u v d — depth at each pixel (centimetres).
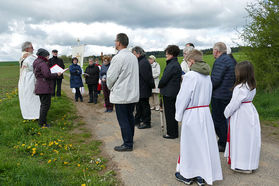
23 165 313
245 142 318
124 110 410
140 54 539
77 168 342
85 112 748
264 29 768
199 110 288
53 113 674
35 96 557
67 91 1307
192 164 291
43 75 507
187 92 283
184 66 576
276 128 533
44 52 509
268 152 400
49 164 344
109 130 553
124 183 306
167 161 373
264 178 311
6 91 1281
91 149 427
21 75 555
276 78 780
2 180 277
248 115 317
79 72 918
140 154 403
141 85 543
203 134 284
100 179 307
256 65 799
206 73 287
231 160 328
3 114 619
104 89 737
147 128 566
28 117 552
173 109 472
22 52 556
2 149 392
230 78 378
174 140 473
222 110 390
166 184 302
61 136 484
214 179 284
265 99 712
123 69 393
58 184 279
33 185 268
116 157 391
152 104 850
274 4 751
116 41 404
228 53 399
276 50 770
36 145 407
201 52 296
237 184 298
